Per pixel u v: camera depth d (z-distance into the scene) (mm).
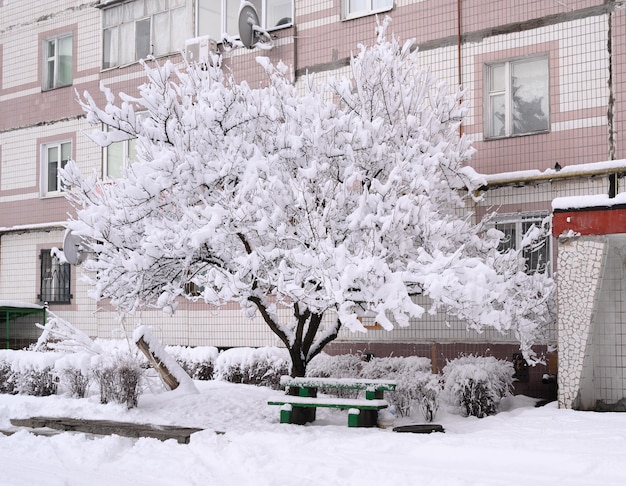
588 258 11023
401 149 11625
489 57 15109
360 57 11922
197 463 8539
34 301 21766
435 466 7895
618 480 7098
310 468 7984
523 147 14617
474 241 12289
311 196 10109
